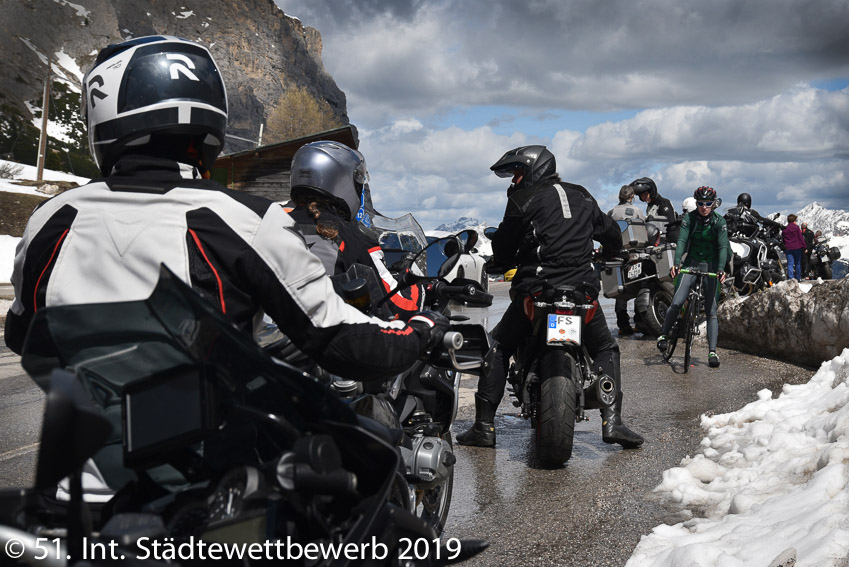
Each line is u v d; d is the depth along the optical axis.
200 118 2.17
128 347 1.76
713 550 3.02
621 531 3.79
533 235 5.13
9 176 75.44
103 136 2.15
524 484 4.63
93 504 1.93
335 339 2.03
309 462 1.67
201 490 1.80
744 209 13.96
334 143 3.37
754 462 4.41
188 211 1.99
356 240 3.27
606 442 5.35
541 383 5.00
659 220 11.43
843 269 27.33
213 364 1.70
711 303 8.30
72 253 2.02
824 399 5.12
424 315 2.35
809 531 2.98
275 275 1.98
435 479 3.08
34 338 1.77
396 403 3.30
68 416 1.28
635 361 8.89
